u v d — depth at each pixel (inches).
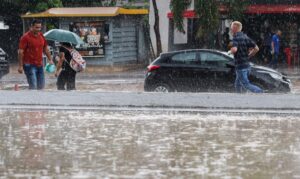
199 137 820.6
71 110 1130.7
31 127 917.8
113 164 644.7
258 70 1462.8
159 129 893.2
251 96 1132.5
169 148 740.0
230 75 1498.5
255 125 933.8
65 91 1242.6
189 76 1529.3
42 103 1176.2
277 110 1107.3
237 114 1073.5
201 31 2957.7
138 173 599.2
